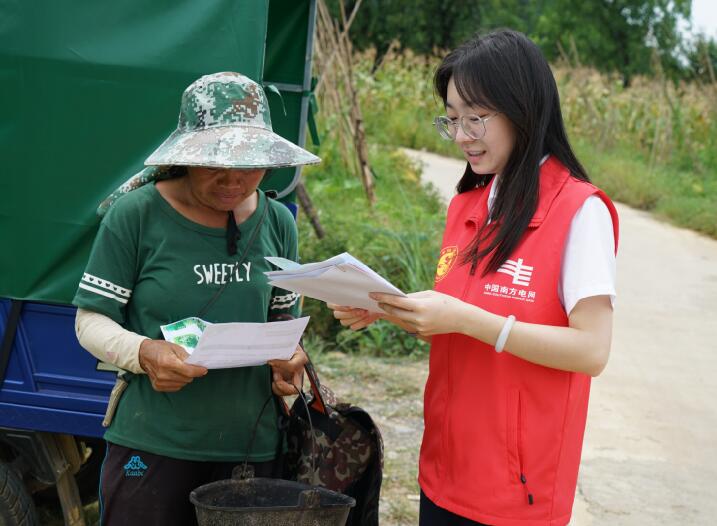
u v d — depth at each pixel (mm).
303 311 7129
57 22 3197
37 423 3400
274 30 4320
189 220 2662
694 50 21125
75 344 3359
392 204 11352
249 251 2732
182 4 3219
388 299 2270
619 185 16016
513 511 2350
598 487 4957
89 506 4309
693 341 7945
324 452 2842
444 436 2457
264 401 2818
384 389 6234
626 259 11188
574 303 2246
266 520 2369
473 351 2387
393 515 4387
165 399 2693
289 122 4406
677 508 4758
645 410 6207
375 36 36938
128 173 3260
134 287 2693
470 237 2477
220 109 2566
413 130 19906
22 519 3457
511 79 2266
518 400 2338
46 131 3248
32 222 3295
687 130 18297
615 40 36594
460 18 37781
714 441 5734
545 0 41250
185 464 2729
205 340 2385
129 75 3219
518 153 2330
